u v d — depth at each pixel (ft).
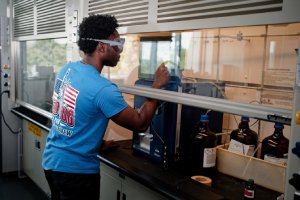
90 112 4.46
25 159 11.05
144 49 6.77
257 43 5.67
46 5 8.44
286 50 5.22
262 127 5.65
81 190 4.82
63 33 7.59
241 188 4.62
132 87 5.53
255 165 4.65
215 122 5.58
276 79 5.37
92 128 4.64
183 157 5.37
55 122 4.99
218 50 6.31
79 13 6.84
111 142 6.40
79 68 4.66
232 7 3.81
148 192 5.08
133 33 5.48
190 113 5.31
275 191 4.42
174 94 4.71
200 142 5.05
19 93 11.00
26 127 10.70
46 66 9.44
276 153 4.58
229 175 5.03
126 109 4.42
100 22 4.59
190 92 5.04
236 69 6.03
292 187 2.99
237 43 5.98
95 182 5.01
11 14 10.71
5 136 11.17
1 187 10.54
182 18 4.48
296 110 2.92
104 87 4.38
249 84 5.83
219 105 4.11
